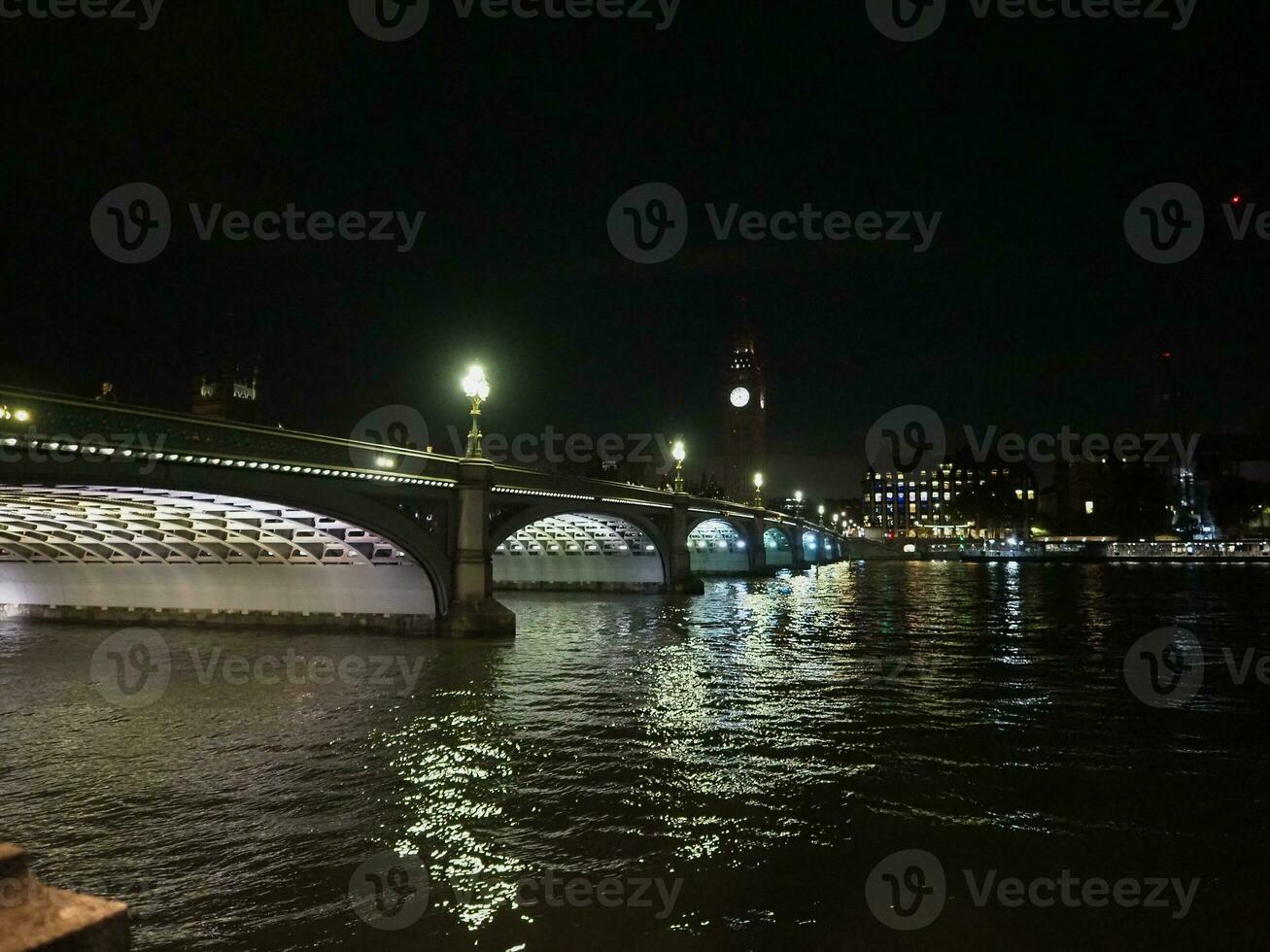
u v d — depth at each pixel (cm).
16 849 289
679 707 2431
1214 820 1492
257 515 3522
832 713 2348
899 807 1560
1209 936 1082
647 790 1664
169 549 4391
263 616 4403
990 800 1598
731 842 1394
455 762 1875
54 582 4850
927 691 2692
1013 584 9700
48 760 1931
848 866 1298
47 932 254
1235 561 18225
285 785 1723
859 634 4316
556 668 3127
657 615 5406
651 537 6919
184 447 2577
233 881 1257
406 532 3716
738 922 1116
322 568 4200
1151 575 12081
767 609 5906
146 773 1816
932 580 10706
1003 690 2706
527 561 7706
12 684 2875
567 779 1738
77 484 2383
